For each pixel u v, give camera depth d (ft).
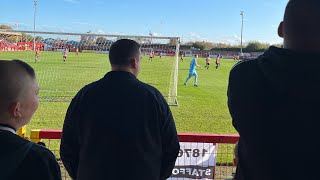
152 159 8.16
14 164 5.09
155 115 8.17
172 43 59.26
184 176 11.88
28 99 5.51
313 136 4.60
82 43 60.13
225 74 106.52
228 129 31.63
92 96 8.30
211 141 11.51
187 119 35.81
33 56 75.82
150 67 110.93
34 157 5.25
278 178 4.80
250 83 5.20
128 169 7.97
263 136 4.92
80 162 8.41
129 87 8.23
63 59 81.41
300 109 4.65
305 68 4.58
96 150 8.09
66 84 63.16
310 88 4.55
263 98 4.99
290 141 4.70
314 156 4.60
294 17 4.90
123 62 8.44
